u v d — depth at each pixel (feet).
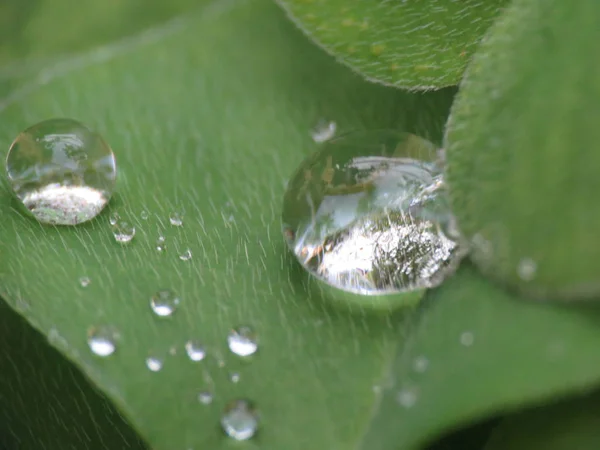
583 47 0.20
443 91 0.23
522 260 0.20
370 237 0.21
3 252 0.21
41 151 0.22
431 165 0.21
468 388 0.20
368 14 0.22
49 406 0.21
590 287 0.20
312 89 0.24
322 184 0.21
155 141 0.23
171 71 0.24
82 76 0.24
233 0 0.25
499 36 0.21
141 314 0.21
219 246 0.22
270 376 0.20
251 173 0.23
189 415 0.20
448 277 0.20
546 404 0.20
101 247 0.21
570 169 0.20
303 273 0.21
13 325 0.22
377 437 0.20
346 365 0.20
